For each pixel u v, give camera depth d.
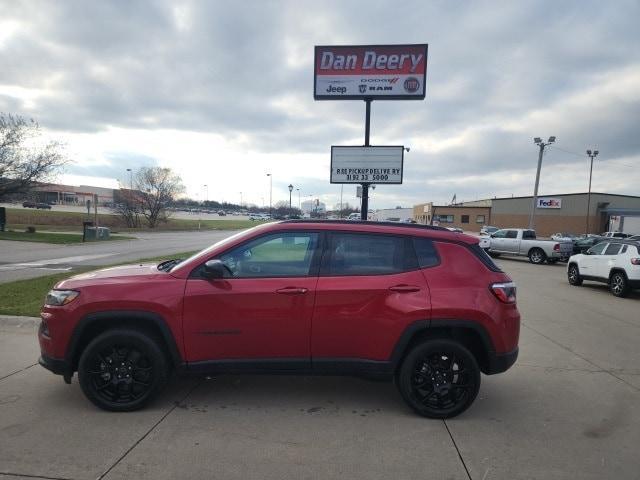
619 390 5.13
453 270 4.36
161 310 4.13
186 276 4.26
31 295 8.97
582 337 7.70
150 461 3.38
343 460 3.47
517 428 4.10
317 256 4.35
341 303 4.20
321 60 17.08
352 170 16.98
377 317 4.20
